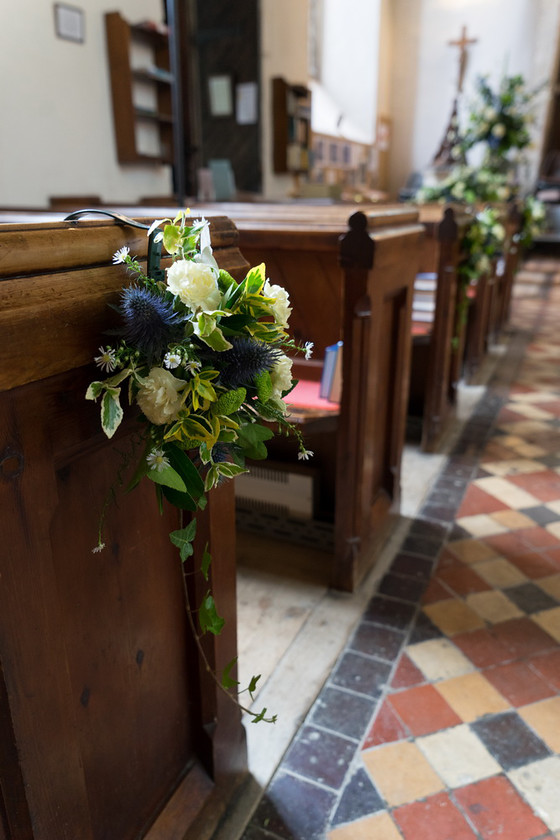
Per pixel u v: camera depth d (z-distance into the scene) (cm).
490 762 158
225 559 130
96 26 438
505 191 638
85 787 98
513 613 215
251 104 709
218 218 117
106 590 102
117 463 100
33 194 408
